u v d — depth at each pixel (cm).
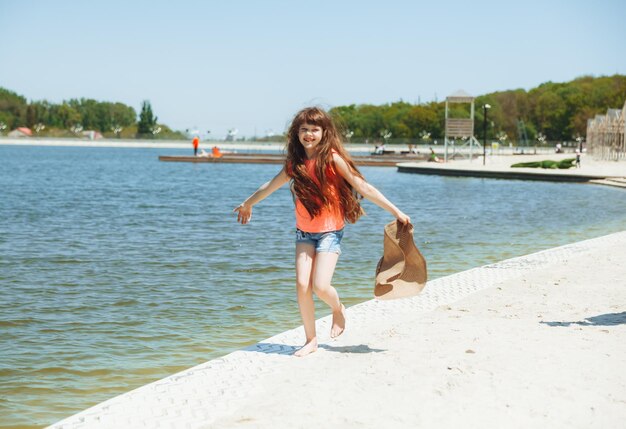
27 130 19462
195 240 1673
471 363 594
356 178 621
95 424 489
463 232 1867
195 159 8050
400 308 851
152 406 523
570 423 465
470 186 4028
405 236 629
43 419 574
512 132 16175
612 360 598
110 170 6181
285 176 633
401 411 489
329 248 625
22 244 1587
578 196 3262
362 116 17812
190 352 755
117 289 1080
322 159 608
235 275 1205
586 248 1353
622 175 4353
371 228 1945
